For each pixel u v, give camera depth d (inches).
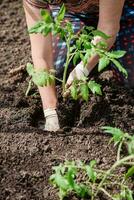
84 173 114.8
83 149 121.7
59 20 109.1
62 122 132.0
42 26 107.4
